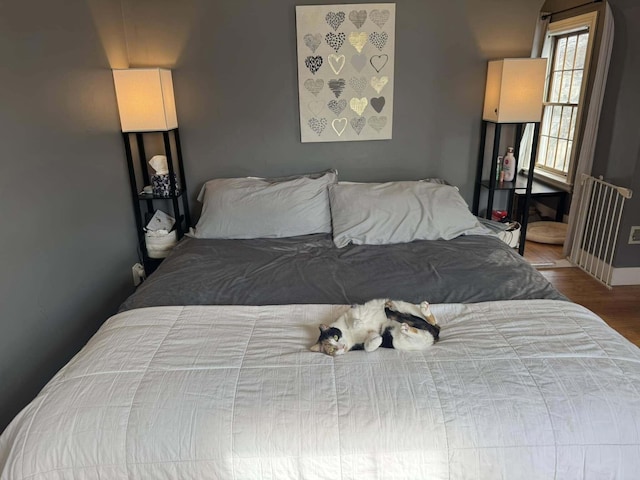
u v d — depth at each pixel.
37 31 1.84
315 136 2.94
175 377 1.24
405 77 2.87
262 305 1.74
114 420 1.12
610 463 1.10
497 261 2.12
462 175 3.11
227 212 2.58
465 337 1.41
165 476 1.09
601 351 1.32
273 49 2.78
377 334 1.35
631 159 2.88
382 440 1.09
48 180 1.89
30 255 1.75
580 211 3.34
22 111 1.73
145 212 3.04
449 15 2.77
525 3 2.77
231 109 2.88
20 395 1.67
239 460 1.08
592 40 3.71
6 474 1.08
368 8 2.71
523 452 1.09
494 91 2.77
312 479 1.08
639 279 3.09
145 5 2.68
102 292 2.39
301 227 2.58
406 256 2.21
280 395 1.18
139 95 2.56
